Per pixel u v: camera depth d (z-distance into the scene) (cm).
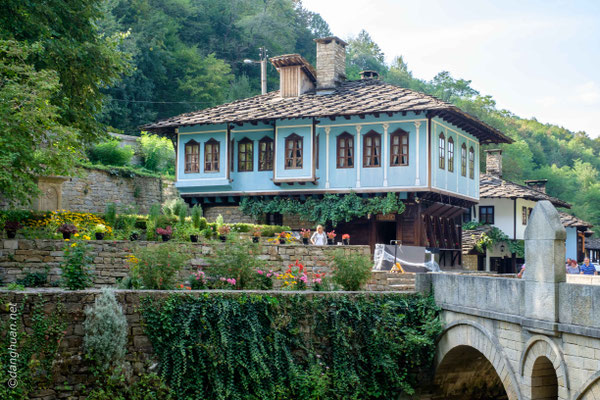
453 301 1570
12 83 1622
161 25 5181
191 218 2416
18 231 1845
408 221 2703
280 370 1465
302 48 7612
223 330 1401
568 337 1179
